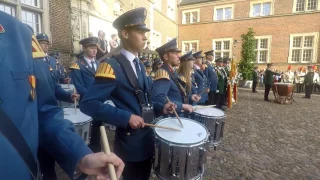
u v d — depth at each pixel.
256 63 19.19
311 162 3.47
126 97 1.61
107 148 0.77
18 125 0.57
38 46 0.78
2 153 0.53
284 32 17.97
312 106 8.88
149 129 1.73
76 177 0.86
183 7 22.38
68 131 0.74
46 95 0.76
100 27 10.18
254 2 18.89
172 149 1.69
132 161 1.65
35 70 0.72
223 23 20.47
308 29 17.06
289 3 17.59
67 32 8.30
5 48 0.59
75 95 2.77
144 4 15.50
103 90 1.52
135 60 1.71
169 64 2.59
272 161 3.48
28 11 6.89
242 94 12.92
